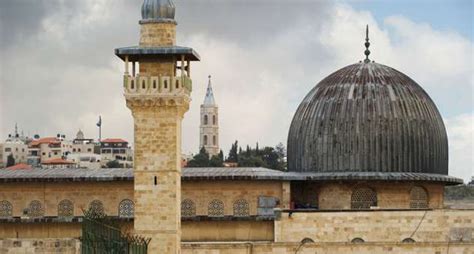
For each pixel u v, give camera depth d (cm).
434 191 11038
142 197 9175
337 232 10144
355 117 10888
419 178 10756
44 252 8969
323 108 11075
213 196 10669
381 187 10844
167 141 9188
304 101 11469
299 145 11194
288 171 11444
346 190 10856
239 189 10669
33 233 10406
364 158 10825
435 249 9788
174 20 9306
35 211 10750
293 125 11438
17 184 10762
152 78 9169
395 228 10150
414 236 10150
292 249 9794
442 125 11312
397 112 10900
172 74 9212
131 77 9194
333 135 10925
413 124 10912
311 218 10156
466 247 9794
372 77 11125
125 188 10700
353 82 11106
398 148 10850
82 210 9744
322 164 10950
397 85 11081
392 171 10825
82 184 10725
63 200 10750
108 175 10669
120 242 8175
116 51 9150
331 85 11212
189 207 10669
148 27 9269
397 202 10862
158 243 9131
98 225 8338
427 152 10975
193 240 10338
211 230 10331
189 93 9369
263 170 10881
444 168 11306
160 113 9194
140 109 9194
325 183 10900
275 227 10169
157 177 9169
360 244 9788
